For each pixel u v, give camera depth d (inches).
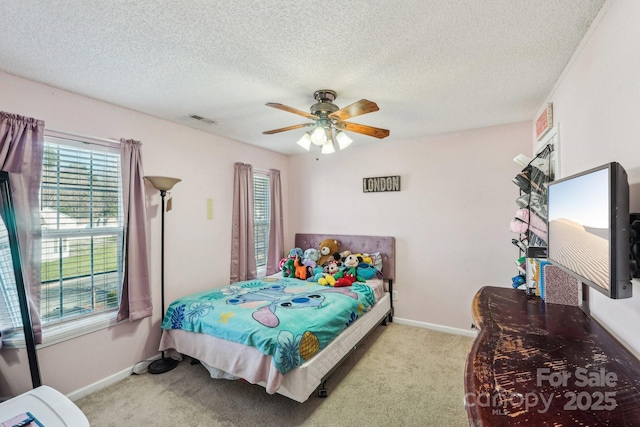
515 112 112.1
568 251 60.4
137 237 105.1
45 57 71.7
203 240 132.9
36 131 82.4
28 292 79.3
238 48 68.2
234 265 145.9
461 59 73.4
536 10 55.8
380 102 101.7
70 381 89.4
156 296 114.1
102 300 100.2
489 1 53.1
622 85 49.3
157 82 85.5
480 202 133.9
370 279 145.5
